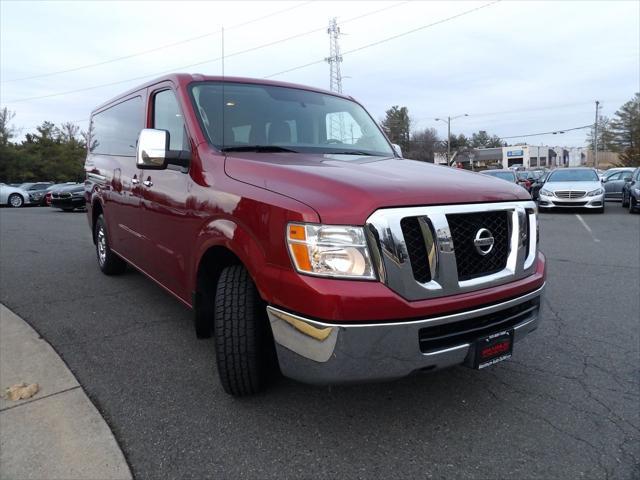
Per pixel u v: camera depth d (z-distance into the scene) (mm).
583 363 3598
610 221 13148
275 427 2719
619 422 2805
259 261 2467
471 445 2572
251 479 2301
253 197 2570
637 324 4438
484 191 2682
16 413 2850
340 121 4086
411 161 3529
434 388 3188
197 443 2574
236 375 2791
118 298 5145
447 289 2406
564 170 16781
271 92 3916
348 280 2232
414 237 2367
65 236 10344
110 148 5367
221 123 3434
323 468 2379
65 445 2549
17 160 53594
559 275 6438
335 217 2244
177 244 3408
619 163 64250
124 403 2979
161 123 3906
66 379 3281
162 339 4000
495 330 2666
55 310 4742
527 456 2484
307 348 2279
